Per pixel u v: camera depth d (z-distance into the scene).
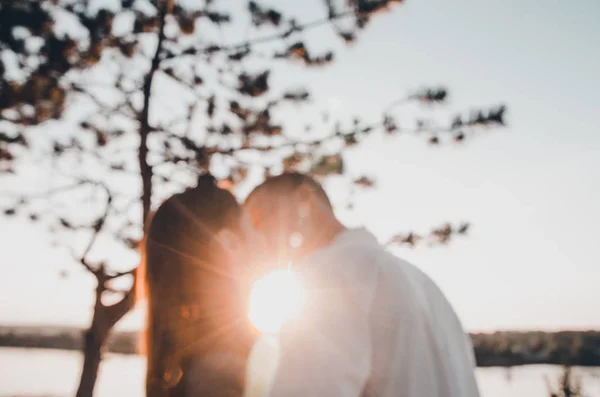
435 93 7.29
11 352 69.19
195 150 7.50
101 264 7.58
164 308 1.30
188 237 1.32
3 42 5.89
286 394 1.20
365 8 7.02
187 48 7.62
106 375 36.62
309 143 7.66
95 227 7.64
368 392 1.29
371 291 1.32
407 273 1.42
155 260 1.34
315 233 1.55
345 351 1.24
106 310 7.55
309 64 7.40
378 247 1.43
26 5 6.00
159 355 1.28
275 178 1.57
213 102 7.71
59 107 7.06
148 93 7.73
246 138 7.64
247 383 1.25
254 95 7.50
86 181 7.87
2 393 21.58
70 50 6.47
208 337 1.27
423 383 1.29
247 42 7.56
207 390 1.22
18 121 7.08
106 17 6.66
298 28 7.43
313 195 1.55
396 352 1.29
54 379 31.80
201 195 1.36
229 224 1.38
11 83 6.25
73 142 7.84
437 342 1.35
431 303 1.45
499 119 7.29
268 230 1.52
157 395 1.27
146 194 7.70
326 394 1.19
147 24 7.44
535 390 23.16
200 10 7.52
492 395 22.30
